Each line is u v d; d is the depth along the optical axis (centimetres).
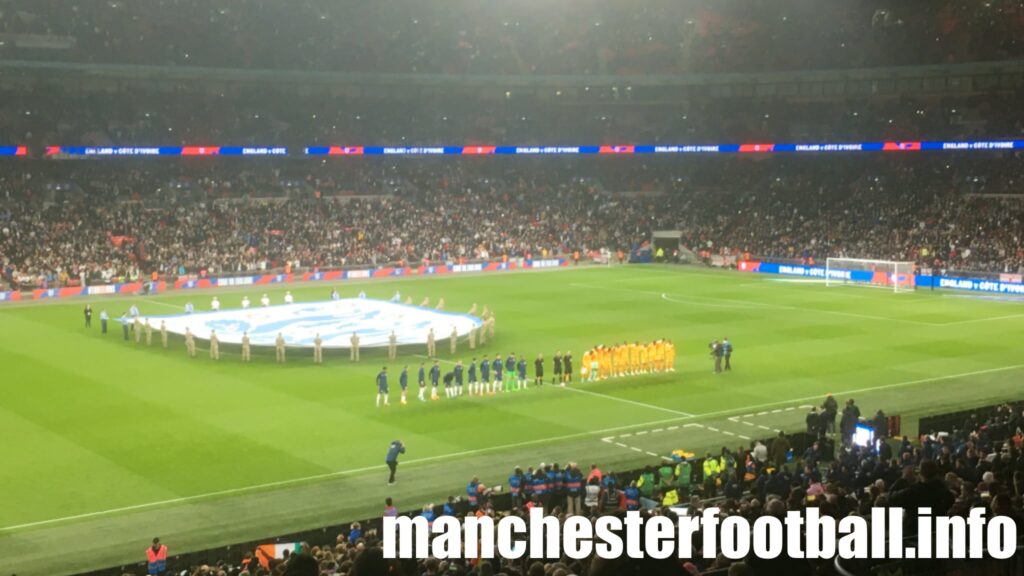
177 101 12912
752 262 11900
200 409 5269
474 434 4856
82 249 10281
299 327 7412
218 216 11650
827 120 13925
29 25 11944
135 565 3066
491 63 14562
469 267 11769
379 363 6444
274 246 11281
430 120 14238
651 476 3872
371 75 13300
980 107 12862
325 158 13650
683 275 11475
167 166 12575
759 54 14325
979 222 11506
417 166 14138
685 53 14812
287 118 13538
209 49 12938
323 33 13988
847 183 13262
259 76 12656
